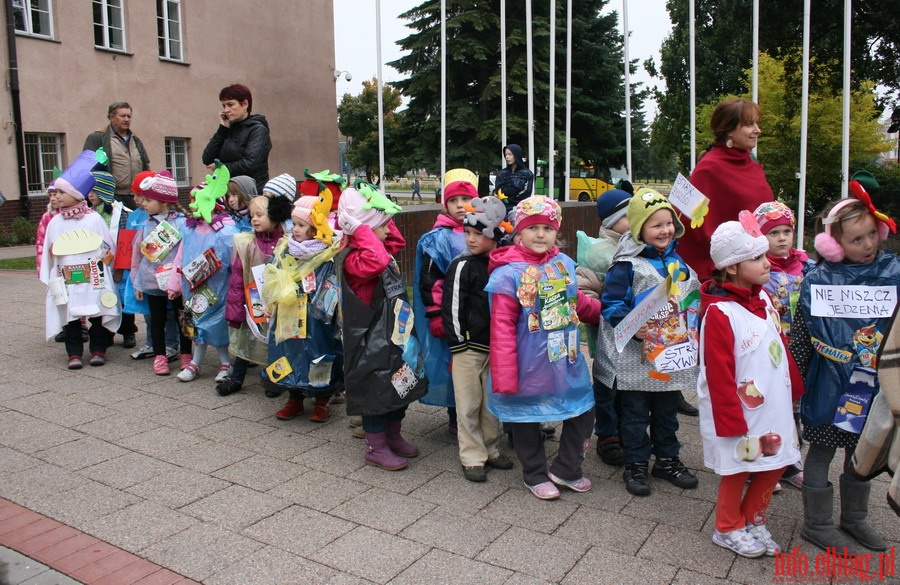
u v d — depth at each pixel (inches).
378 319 158.1
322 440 179.6
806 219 759.1
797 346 127.9
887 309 121.0
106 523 135.6
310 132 949.8
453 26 950.4
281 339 175.8
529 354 143.1
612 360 149.9
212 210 209.8
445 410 205.9
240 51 838.5
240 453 170.4
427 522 137.1
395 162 1064.8
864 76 725.9
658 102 974.4
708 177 158.4
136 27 717.9
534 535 132.1
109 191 243.4
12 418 190.2
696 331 146.3
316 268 176.4
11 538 129.8
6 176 621.9
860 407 122.0
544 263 146.1
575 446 150.1
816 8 701.9
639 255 148.2
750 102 155.9
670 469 156.0
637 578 117.7
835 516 139.6
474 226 152.3
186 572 119.3
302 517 138.9
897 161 915.4
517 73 940.0
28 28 631.8
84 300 228.2
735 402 119.9
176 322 244.8
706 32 841.5
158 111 745.6
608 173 1111.6
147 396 210.2
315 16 941.2
